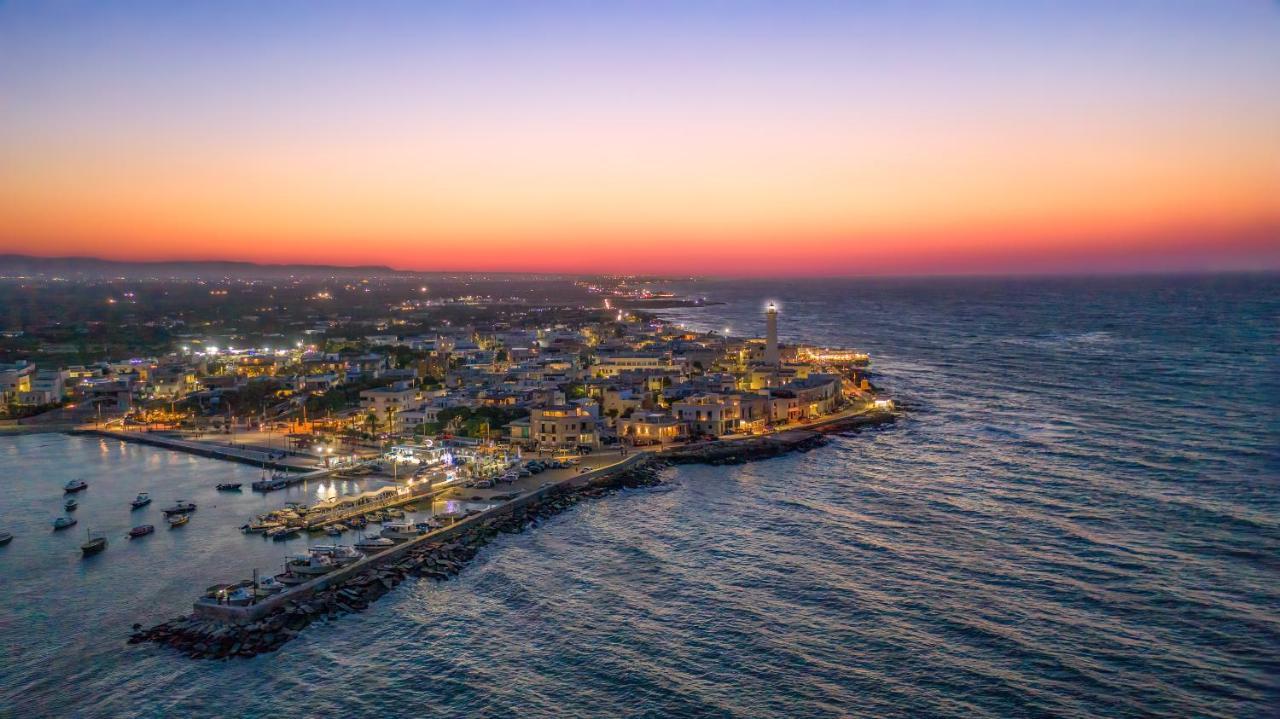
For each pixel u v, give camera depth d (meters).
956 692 97.62
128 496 180.25
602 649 109.31
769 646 109.06
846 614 117.50
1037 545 141.25
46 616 118.31
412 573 134.62
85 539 150.38
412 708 96.62
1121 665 102.31
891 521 156.25
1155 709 93.44
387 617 119.50
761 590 126.19
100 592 126.19
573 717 94.56
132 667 104.88
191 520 162.12
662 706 96.19
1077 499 165.62
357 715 95.25
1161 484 173.88
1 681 101.56
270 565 136.25
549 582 131.00
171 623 115.44
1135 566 130.75
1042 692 97.12
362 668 105.31
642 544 147.50
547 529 157.25
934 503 166.62
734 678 101.75
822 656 106.31
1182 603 117.75
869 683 99.94
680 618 117.62
